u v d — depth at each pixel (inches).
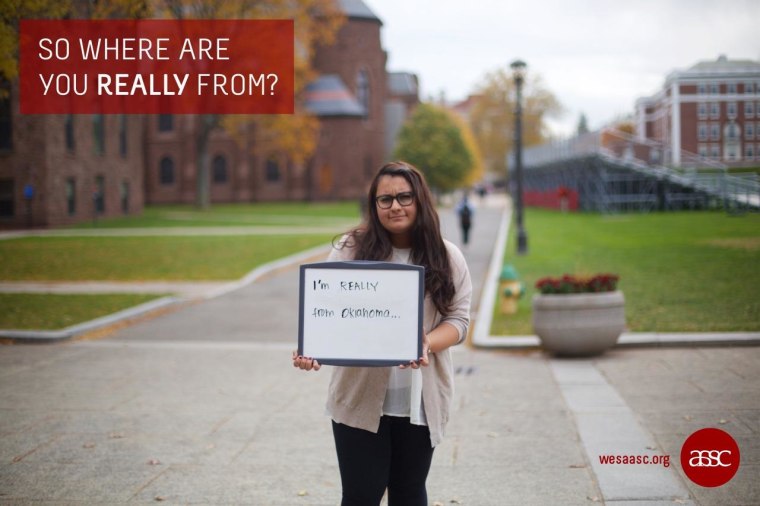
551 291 374.9
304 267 128.6
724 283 576.1
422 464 138.2
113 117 1676.9
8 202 1391.5
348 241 142.2
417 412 131.8
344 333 128.0
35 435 252.7
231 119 2065.7
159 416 276.2
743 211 1209.4
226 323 508.4
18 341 433.4
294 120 1940.2
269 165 2876.5
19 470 218.1
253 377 341.4
